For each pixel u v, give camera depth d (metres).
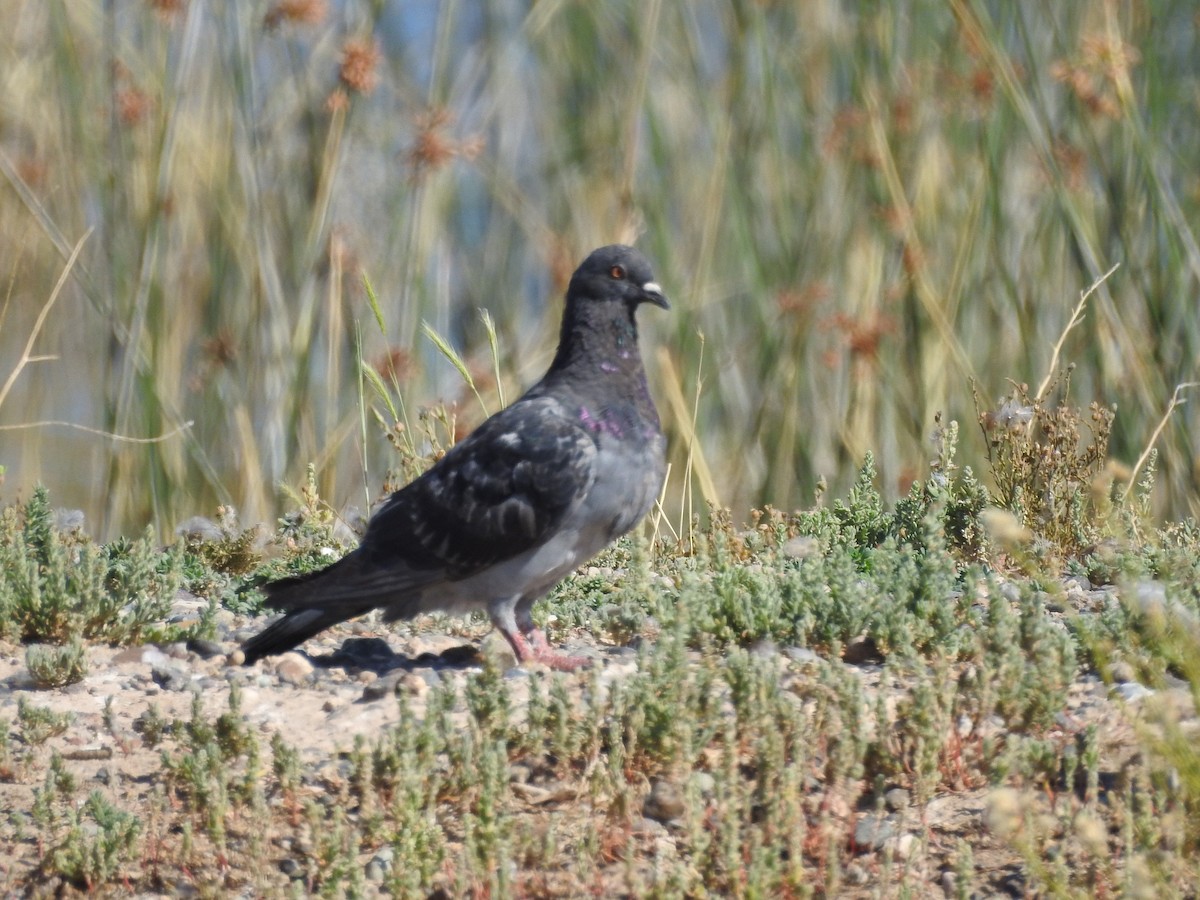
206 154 13.40
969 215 13.66
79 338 16.48
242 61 13.11
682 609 6.81
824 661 6.99
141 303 12.89
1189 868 5.60
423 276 13.29
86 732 7.09
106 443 13.01
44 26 14.76
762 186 14.59
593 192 15.05
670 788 6.30
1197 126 13.93
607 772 6.21
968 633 7.46
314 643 8.57
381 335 13.59
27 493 15.19
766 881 5.57
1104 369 12.97
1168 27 13.91
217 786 6.14
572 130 15.35
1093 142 13.34
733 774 5.93
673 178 15.16
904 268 13.60
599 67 15.39
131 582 8.48
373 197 14.21
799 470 14.05
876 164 13.66
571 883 5.88
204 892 5.96
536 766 6.59
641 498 8.07
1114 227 13.27
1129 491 9.98
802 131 14.66
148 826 6.30
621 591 8.65
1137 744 6.35
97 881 6.09
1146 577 8.74
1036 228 13.76
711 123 14.87
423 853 5.85
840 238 14.32
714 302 14.58
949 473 10.28
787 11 14.78
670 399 13.50
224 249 13.30
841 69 14.68
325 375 13.40
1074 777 6.38
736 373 14.35
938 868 5.99
